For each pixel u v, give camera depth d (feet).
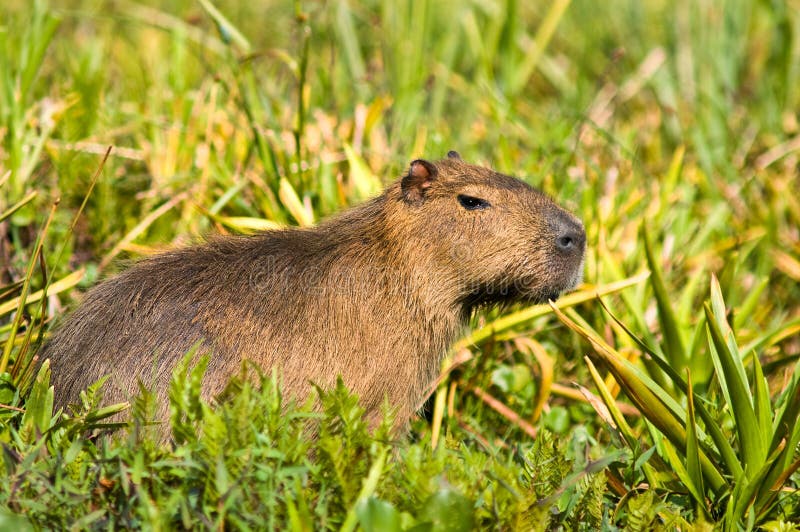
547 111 52.90
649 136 50.19
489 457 25.88
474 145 45.52
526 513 21.76
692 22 54.49
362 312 27.25
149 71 48.42
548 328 33.63
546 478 24.22
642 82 54.19
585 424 32.27
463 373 31.94
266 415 23.40
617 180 42.55
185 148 39.73
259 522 20.76
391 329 27.53
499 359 33.91
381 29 52.42
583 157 43.21
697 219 43.06
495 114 46.26
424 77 50.21
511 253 27.86
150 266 27.07
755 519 25.13
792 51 53.26
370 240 27.94
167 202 36.70
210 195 37.58
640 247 37.93
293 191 34.42
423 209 27.94
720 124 49.11
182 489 21.06
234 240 28.19
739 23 54.75
